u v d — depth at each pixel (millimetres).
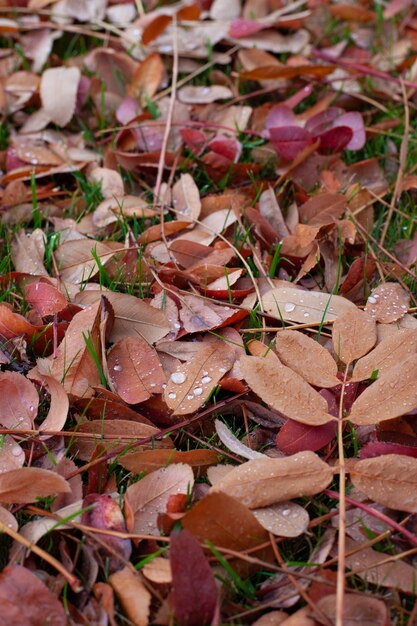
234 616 522
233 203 669
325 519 548
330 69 759
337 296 622
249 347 608
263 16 839
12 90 771
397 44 816
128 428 575
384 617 514
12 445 567
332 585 523
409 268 658
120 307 613
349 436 583
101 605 526
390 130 748
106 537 541
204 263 649
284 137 705
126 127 731
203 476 574
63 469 561
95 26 829
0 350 604
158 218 688
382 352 586
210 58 799
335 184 698
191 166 728
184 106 758
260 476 544
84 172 729
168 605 517
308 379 584
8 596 515
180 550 512
